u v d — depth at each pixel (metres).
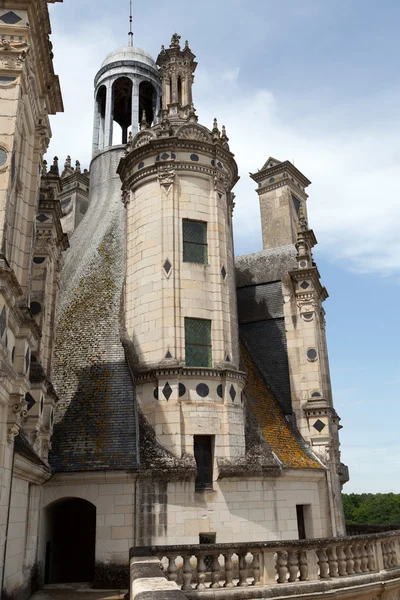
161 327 26.30
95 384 26.72
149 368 25.75
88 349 28.42
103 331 29.20
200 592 14.09
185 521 23.44
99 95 48.16
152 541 22.80
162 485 23.59
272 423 31.08
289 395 34.19
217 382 26.11
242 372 26.94
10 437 14.45
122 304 30.09
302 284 35.91
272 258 39.06
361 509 113.06
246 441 26.42
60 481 23.33
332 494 30.80
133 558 12.59
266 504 25.84
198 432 24.98
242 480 25.39
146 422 25.31
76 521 27.80
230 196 31.50
